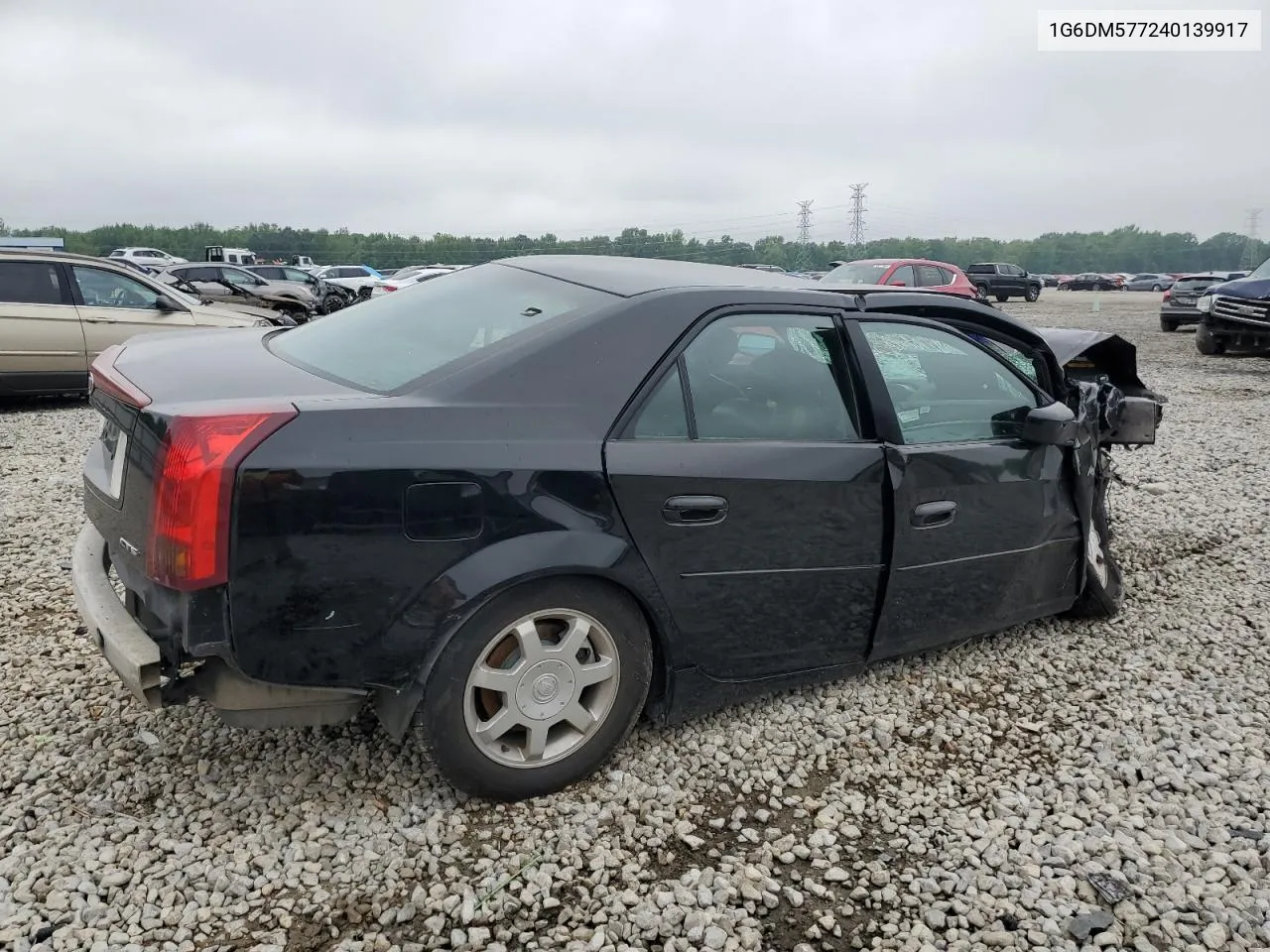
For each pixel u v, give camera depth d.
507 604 2.56
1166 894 2.52
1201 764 3.19
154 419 2.30
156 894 2.32
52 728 3.04
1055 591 4.01
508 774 2.69
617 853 2.57
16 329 8.81
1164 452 8.20
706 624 2.94
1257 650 4.12
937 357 3.54
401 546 2.39
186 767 2.85
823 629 3.22
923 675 3.76
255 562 2.25
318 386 2.64
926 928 2.38
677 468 2.75
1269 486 7.03
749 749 3.15
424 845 2.57
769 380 3.06
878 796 2.94
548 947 2.24
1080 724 3.44
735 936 2.31
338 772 2.86
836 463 3.08
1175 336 20.98
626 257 3.65
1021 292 40.06
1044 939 2.36
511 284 3.27
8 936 2.14
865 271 16.16
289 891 2.37
